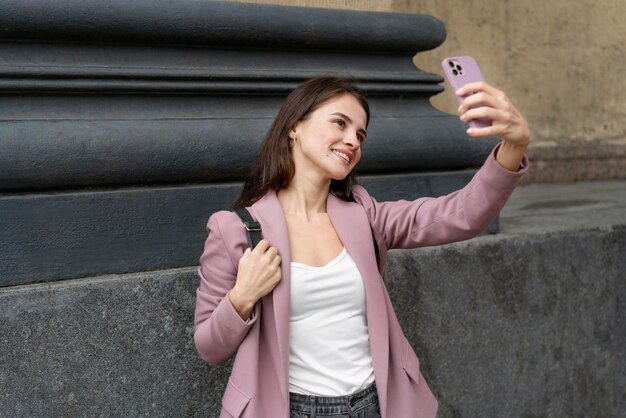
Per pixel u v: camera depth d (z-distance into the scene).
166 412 3.15
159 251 3.22
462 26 6.99
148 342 3.11
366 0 4.28
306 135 2.55
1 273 2.92
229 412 2.43
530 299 4.20
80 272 3.06
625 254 4.61
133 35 3.27
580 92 7.88
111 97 3.25
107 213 3.10
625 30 8.18
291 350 2.46
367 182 3.75
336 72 3.78
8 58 3.07
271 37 3.58
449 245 3.91
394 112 3.99
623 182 7.74
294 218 2.59
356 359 2.49
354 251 2.54
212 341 2.46
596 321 4.48
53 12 3.08
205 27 3.39
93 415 3.01
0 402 2.87
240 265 2.41
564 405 4.36
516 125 2.28
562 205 5.71
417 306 3.78
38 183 2.98
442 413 3.88
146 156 3.16
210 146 3.31
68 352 2.97
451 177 4.06
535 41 7.53
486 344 4.03
